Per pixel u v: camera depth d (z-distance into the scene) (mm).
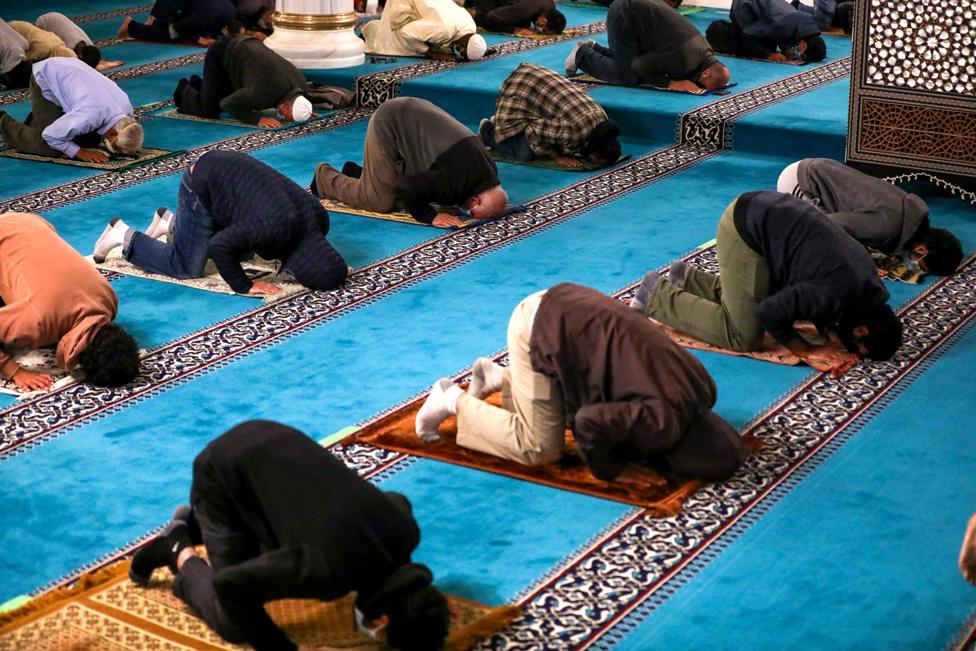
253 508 2420
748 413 3590
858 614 2639
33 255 3711
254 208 4426
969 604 2672
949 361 3941
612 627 2600
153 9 9391
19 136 6367
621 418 2967
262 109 7023
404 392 3746
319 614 2621
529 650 2520
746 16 8398
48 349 3986
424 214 5297
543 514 3037
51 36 8102
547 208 5598
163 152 6461
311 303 4441
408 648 2387
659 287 4109
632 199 5770
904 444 3404
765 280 3857
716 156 6543
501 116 6285
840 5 9227
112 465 3295
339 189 5566
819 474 3238
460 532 2961
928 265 4594
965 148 5559
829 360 3893
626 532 2959
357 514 2307
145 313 4344
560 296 3096
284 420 3557
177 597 2631
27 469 3270
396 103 5348
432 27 8188
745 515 3037
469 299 4500
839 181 4695
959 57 5445
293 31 7863
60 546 2916
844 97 7180
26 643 2514
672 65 7285
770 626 2600
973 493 3145
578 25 9680
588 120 6148
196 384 3791
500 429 3234
